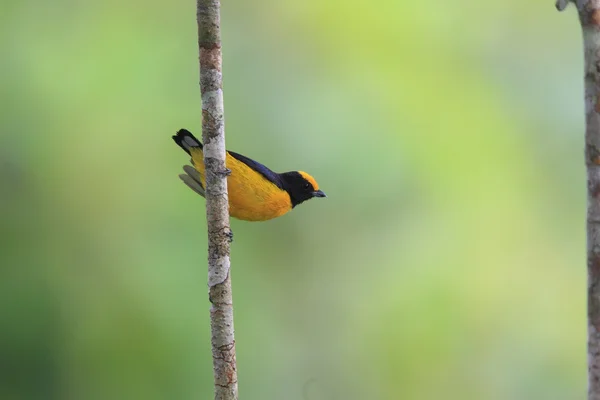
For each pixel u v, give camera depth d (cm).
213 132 654
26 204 1317
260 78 1544
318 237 1511
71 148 1358
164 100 1428
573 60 1659
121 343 1295
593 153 601
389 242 1513
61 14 1434
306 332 1491
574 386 1529
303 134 1489
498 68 1658
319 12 1590
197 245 1373
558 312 1559
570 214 1599
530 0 1678
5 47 1379
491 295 1545
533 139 1623
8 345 1250
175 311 1314
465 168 1546
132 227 1363
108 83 1401
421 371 1526
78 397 1260
